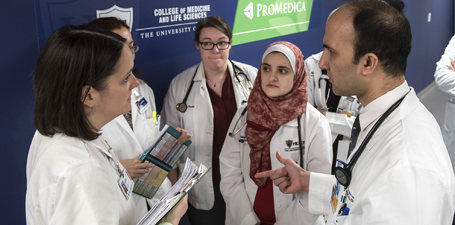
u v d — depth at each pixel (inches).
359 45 34.2
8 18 57.3
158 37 81.8
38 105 32.8
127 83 35.2
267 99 63.3
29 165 39.2
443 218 28.7
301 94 63.0
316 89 96.1
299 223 61.3
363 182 33.1
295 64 61.2
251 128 65.2
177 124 81.0
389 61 34.3
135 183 60.3
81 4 66.5
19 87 60.9
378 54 33.9
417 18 181.6
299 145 63.4
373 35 33.4
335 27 35.6
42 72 31.9
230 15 97.3
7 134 60.8
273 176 59.6
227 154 70.0
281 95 62.5
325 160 62.7
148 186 62.2
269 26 110.1
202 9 90.2
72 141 33.0
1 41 57.1
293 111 62.9
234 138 69.8
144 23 78.1
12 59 59.1
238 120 69.9
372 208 29.9
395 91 35.6
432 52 207.2
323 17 129.9
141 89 72.7
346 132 86.4
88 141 34.9
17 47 59.3
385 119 35.4
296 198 63.2
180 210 40.3
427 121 33.5
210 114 78.8
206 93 79.1
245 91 82.4
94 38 32.0
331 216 42.8
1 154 60.6
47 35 62.8
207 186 79.9
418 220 28.0
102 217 31.2
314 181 56.0
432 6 193.3
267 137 64.2
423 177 28.8
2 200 62.3
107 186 33.1
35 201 32.6
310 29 125.8
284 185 59.0
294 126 63.8
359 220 33.4
